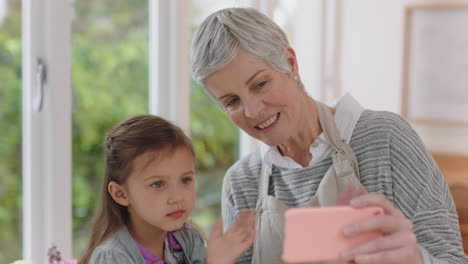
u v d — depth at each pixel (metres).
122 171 1.24
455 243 1.09
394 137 1.15
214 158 2.33
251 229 1.17
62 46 1.57
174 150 1.23
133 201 1.23
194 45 1.12
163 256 1.30
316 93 2.86
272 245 1.21
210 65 1.08
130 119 1.31
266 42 1.08
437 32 2.70
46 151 1.56
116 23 2.04
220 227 1.18
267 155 1.28
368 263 0.85
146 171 1.21
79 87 1.96
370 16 2.82
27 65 1.54
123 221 1.28
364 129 1.19
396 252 0.85
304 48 2.87
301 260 0.85
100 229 1.30
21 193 1.67
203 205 2.31
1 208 1.68
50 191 1.56
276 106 1.11
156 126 1.26
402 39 2.75
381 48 2.81
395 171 1.14
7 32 1.66
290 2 2.74
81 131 1.95
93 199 1.96
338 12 2.88
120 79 2.03
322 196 1.17
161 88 1.92
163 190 1.21
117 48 2.04
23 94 1.56
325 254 0.86
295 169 1.24
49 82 1.55
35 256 1.56
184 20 1.94
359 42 2.86
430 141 2.76
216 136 2.33
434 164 1.18
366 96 2.86
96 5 2.01
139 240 1.27
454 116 2.68
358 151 1.18
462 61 2.66
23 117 1.57
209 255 1.14
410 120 2.77
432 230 1.09
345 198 1.03
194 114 2.22
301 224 0.85
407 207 1.12
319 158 1.21
